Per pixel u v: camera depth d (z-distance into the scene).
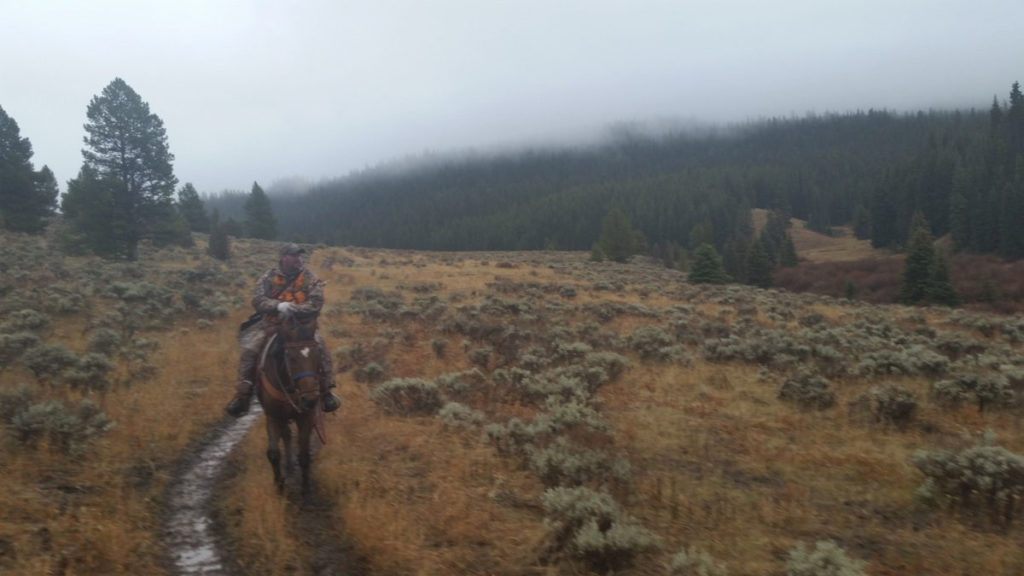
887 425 10.11
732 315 26.84
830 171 188.75
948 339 18.31
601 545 5.62
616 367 13.25
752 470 8.36
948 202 96.38
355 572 5.78
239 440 9.92
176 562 5.91
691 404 11.55
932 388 11.82
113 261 37.31
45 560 5.39
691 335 19.14
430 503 7.05
